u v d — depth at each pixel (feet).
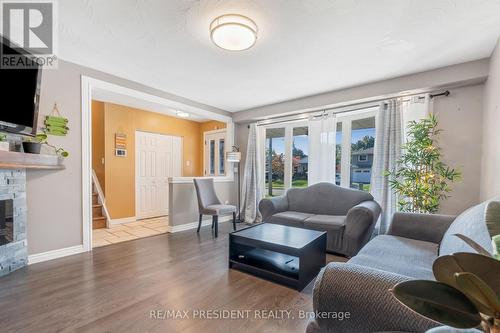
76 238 9.24
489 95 8.07
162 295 6.24
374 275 2.85
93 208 14.07
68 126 8.92
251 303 5.92
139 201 16.66
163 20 6.37
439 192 9.44
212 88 11.62
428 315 1.45
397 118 10.33
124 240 11.29
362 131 12.30
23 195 7.86
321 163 12.82
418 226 6.86
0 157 6.25
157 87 11.51
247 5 5.74
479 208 4.49
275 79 10.41
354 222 8.74
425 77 9.41
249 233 8.18
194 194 14.17
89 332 4.81
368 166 12.11
